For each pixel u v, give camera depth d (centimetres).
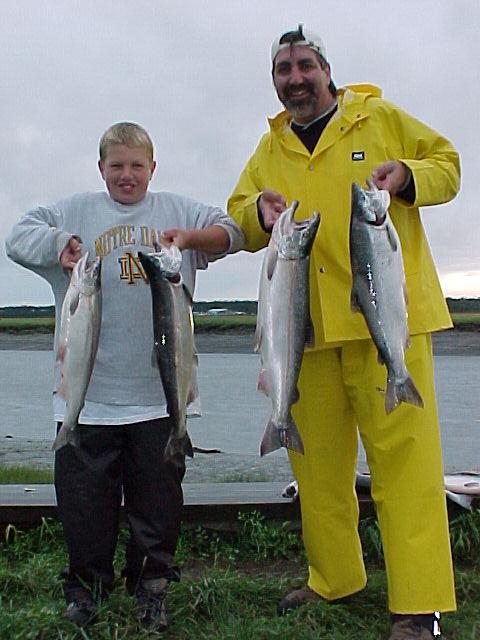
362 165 234
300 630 226
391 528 226
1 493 326
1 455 766
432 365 236
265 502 308
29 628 221
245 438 907
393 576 225
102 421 232
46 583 260
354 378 237
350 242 221
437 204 234
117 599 238
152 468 231
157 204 245
